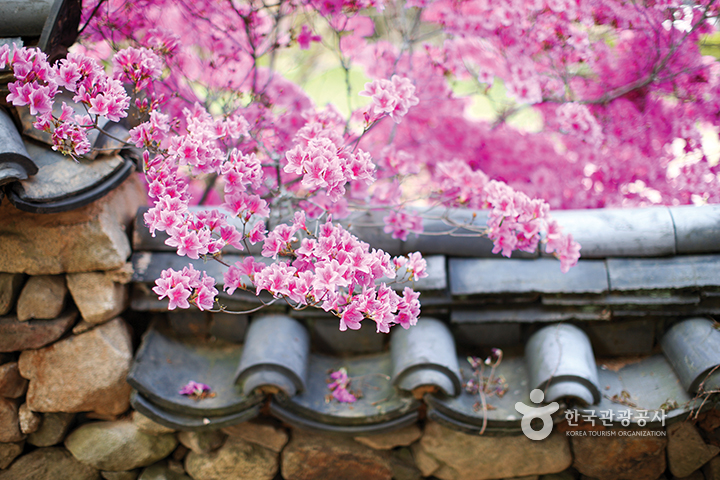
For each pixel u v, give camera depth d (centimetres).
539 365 164
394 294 125
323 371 179
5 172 134
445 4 233
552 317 171
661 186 231
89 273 166
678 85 222
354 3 200
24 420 168
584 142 241
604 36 228
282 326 173
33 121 149
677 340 165
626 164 238
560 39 220
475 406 164
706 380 154
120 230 170
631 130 233
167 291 121
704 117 221
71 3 149
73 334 168
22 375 168
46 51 143
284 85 232
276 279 120
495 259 173
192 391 167
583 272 167
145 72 143
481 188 170
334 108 172
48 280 164
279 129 211
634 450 171
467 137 273
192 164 131
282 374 161
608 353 178
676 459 172
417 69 261
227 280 129
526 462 174
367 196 184
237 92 202
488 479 178
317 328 181
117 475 180
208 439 175
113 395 169
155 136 135
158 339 178
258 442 177
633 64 229
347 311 121
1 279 162
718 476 174
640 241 166
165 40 184
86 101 130
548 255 171
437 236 173
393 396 169
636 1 208
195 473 180
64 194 147
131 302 175
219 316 180
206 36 222
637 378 171
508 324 176
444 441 173
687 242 164
